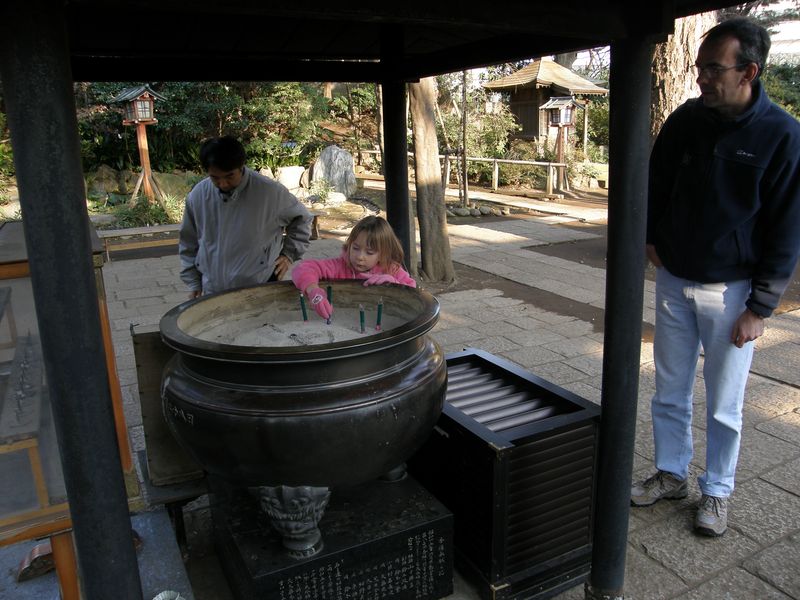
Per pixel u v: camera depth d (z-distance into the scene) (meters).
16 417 1.47
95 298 1.10
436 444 2.01
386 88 2.91
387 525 1.77
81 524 1.16
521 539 1.88
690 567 2.08
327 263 2.04
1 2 0.95
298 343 1.66
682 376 2.32
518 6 1.36
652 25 1.46
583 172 13.91
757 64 1.83
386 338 1.41
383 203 11.22
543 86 13.80
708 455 2.26
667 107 6.09
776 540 2.21
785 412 3.19
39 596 1.82
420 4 1.27
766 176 1.94
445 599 1.92
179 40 2.70
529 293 5.70
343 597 1.72
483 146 13.63
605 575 1.80
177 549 1.90
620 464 1.71
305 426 1.35
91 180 11.62
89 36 2.54
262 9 1.13
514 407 2.08
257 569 1.61
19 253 1.55
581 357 4.05
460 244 7.99
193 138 13.07
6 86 0.98
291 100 12.80
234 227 2.59
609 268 1.65
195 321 1.73
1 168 11.15
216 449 1.42
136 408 3.25
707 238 2.07
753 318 2.04
